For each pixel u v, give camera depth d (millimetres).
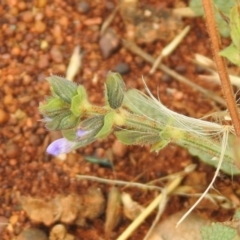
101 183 342
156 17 375
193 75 366
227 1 329
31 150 350
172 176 340
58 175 344
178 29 374
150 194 339
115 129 278
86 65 369
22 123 355
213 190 335
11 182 344
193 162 342
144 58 370
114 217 334
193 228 320
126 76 367
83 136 240
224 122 309
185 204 336
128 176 343
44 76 366
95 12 379
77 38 375
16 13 379
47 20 378
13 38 375
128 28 375
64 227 330
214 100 359
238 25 227
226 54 230
